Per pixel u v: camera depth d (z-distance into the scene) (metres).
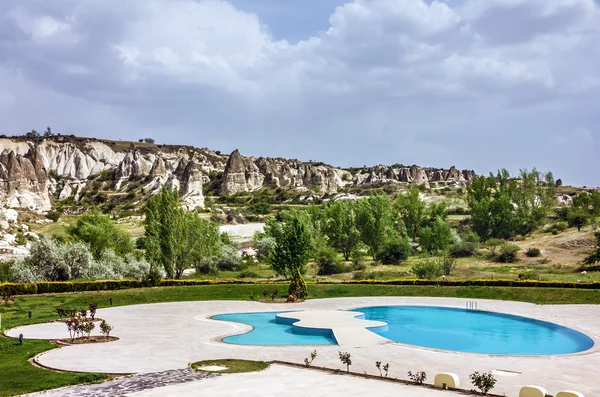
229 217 175.12
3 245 109.62
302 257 71.56
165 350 32.31
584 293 57.53
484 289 62.75
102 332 38.53
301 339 38.31
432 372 26.89
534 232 115.38
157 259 81.25
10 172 197.12
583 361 29.95
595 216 108.00
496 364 28.94
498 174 129.12
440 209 121.12
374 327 42.16
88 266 73.75
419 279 71.56
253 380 24.14
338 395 21.16
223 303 57.69
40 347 32.88
